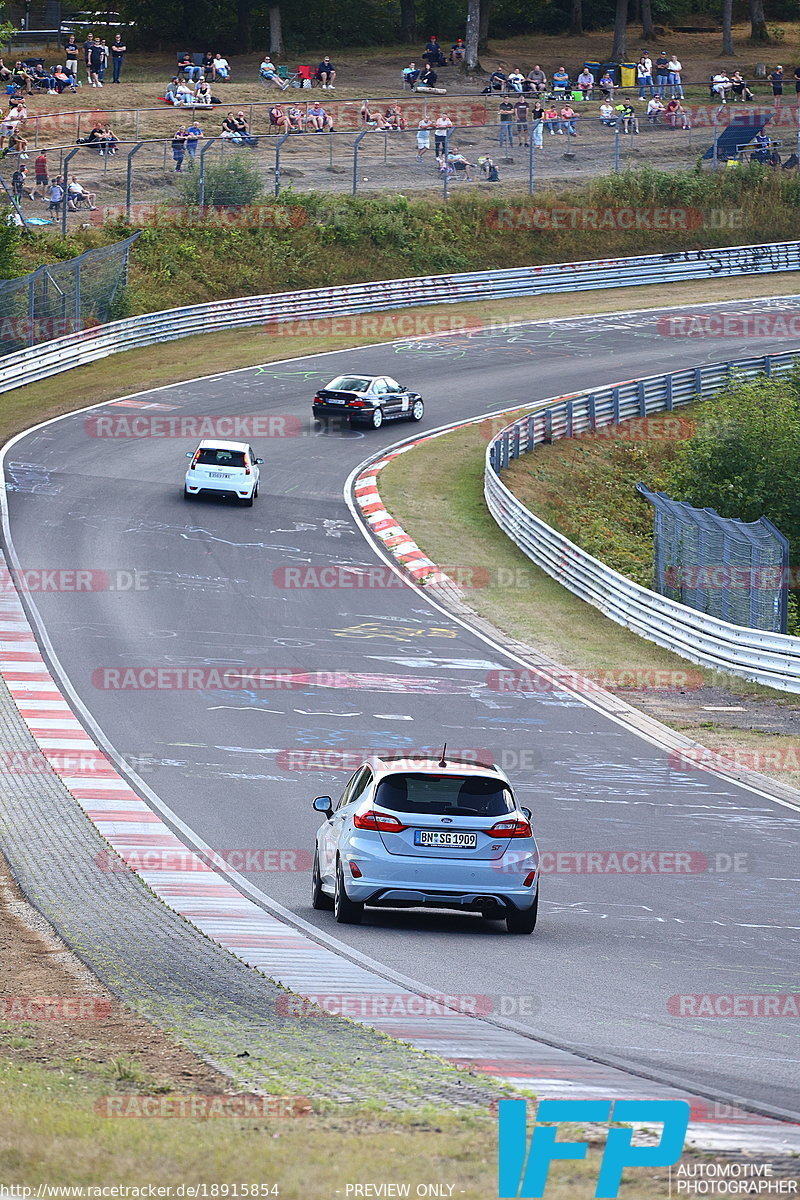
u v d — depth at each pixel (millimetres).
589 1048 24938
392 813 35719
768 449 119750
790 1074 23812
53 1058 23844
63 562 91250
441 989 29453
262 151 199125
